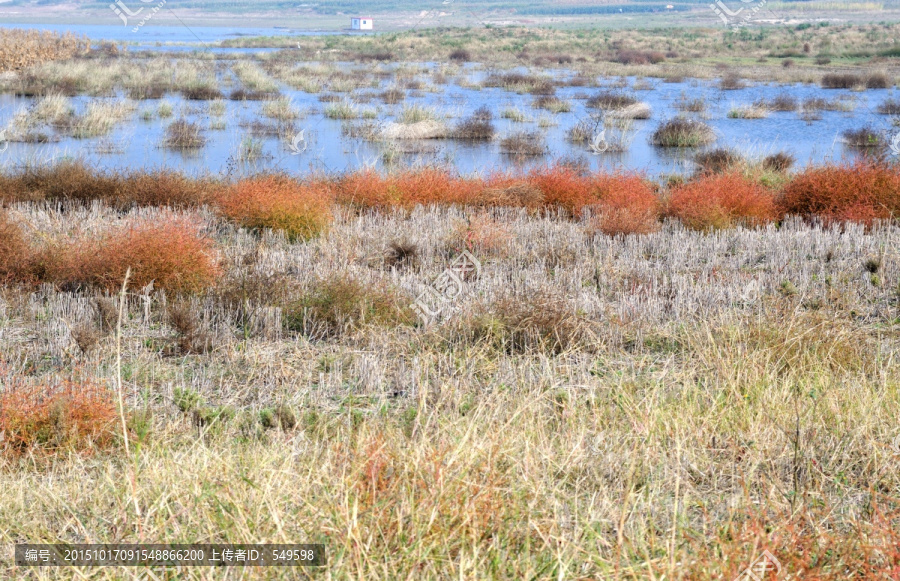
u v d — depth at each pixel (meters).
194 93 32.31
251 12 196.75
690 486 3.93
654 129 25.98
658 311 7.48
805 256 9.62
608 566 3.10
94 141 22.03
